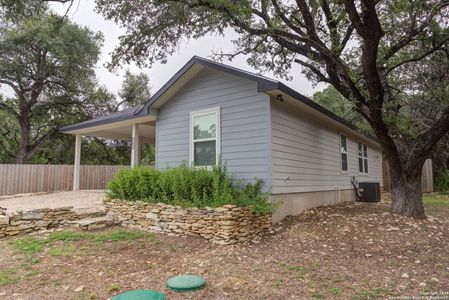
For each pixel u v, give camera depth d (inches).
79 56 752.3
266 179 255.8
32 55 720.3
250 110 271.1
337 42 270.1
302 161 319.6
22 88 749.9
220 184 248.5
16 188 491.8
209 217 223.0
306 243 207.0
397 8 253.9
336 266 160.9
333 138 413.7
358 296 121.8
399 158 281.7
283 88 246.5
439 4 252.1
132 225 270.5
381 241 207.2
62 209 266.4
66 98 812.0
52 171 538.3
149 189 278.5
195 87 312.7
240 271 153.9
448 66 330.0
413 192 281.6
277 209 266.7
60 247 199.2
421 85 386.6
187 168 274.4
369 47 219.5
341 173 432.1
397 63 323.6
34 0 243.6
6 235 225.5
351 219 268.1
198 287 131.3
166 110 336.2
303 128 326.6
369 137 492.4
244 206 226.5
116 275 151.3
